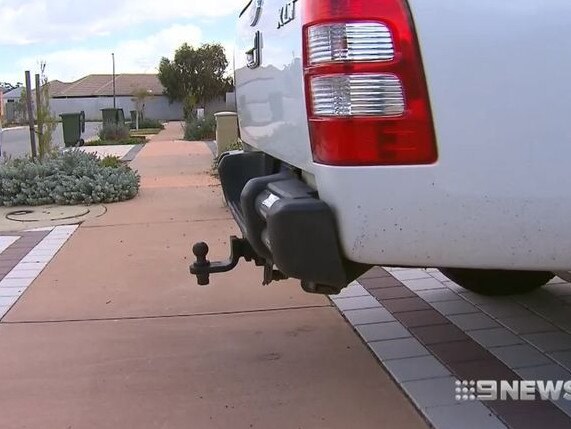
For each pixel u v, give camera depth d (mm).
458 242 2328
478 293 4578
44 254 6109
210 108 54781
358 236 2355
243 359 3691
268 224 2568
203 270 3615
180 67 56219
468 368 3463
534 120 2242
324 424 2959
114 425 2994
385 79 2266
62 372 3559
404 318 4215
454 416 2961
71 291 4973
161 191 9781
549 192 2273
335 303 4547
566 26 2207
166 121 52594
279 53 3002
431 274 5105
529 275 4430
